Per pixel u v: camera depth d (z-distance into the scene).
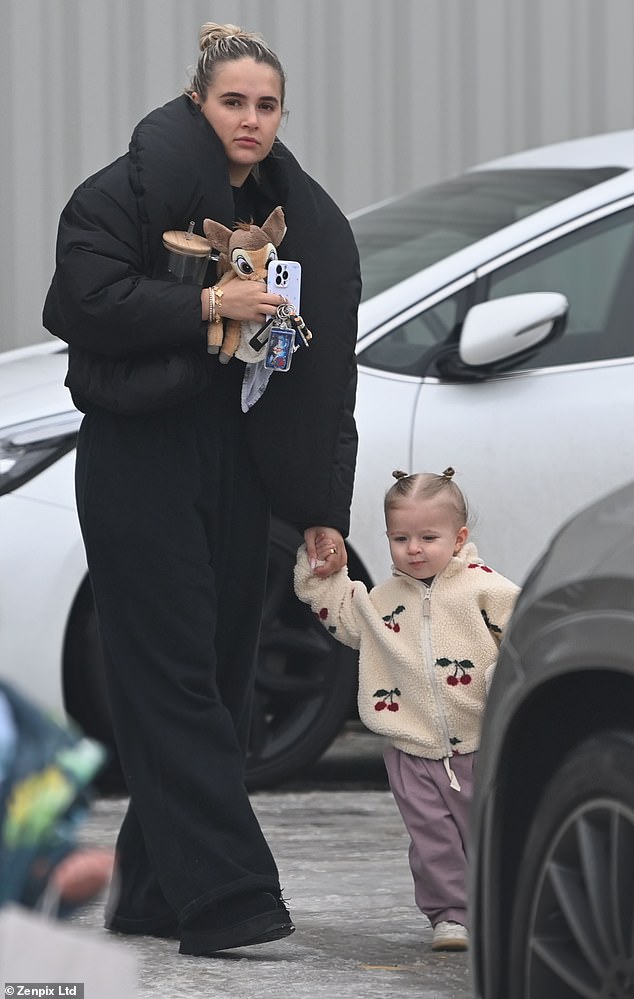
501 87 37.16
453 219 25.34
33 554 21.70
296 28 36.06
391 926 16.83
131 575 15.42
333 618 16.56
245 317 14.95
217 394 15.54
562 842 11.54
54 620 21.73
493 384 23.00
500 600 16.19
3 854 7.88
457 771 16.14
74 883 8.09
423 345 23.28
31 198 34.81
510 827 12.06
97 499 15.45
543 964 11.65
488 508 22.78
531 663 11.65
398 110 36.72
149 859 15.90
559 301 22.47
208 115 15.37
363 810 23.09
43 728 8.06
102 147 35.09
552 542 12.27
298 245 15.54
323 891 18.30
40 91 34.78
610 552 11.42
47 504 21.88
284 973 14.95
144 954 15.48
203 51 15.48
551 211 24.14
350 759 27.70
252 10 35.75
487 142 37.16
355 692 23.50
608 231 23.98
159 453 15.35
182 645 15.47
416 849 16.11
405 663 16.16
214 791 15.29
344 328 15.67
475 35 37.00
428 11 36.78
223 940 15.20
